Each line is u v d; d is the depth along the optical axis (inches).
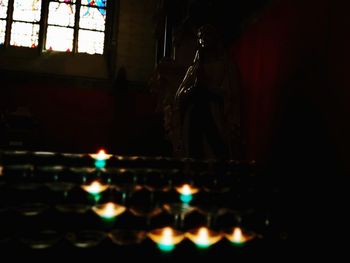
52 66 443.2
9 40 448.5
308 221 71.7
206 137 183.8
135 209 66.6
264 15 231.9
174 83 235.8
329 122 153.9
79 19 473.1
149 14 480.1
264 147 223.9
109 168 87.7
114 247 54.2
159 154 422.9
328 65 157.9
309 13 176.6
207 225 66.7
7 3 453.7
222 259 55.9
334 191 144.7
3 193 69.9
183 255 54.8
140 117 441.4
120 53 462.0
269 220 70.1
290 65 194.2
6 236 58.6
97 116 434.0
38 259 51.9
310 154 167.8
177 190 76.8
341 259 59.9
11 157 84.4
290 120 190.7
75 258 52.7
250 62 253.0
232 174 92.0
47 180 78.3
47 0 462.9
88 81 442.9
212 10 249.1
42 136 415.8
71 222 64.0
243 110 263.9
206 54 190.5
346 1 145.9
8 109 414.3
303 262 58.6
